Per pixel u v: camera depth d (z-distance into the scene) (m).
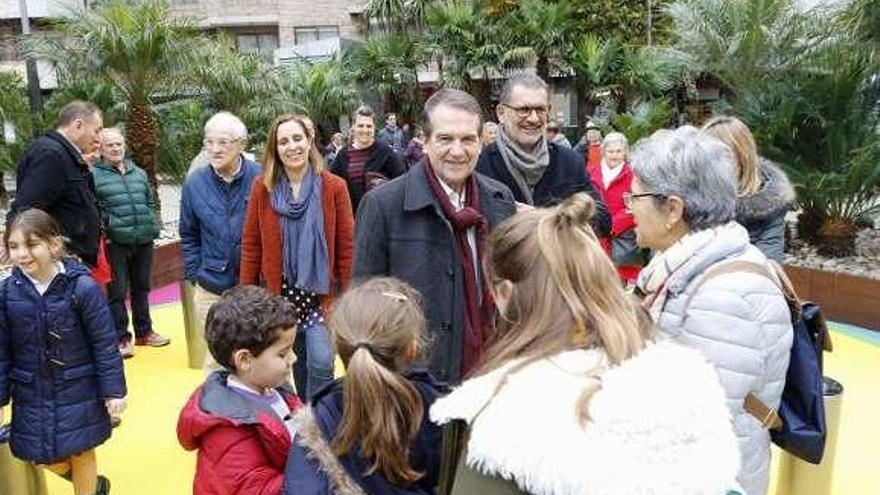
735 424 1.97
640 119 13.09
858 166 7.39
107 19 10.25
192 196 4.27
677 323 1.95
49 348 3.06
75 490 3.32
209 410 2.14
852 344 5.93
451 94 2.54
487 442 1.07
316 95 20.23
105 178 5.50
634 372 1.11
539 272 1.21
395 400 1.73
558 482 1.02
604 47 20.55
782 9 9.20
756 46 8.91
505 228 1.26
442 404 1.18
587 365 1.14
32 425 3.09
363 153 5.83
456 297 2.53
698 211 1.99
